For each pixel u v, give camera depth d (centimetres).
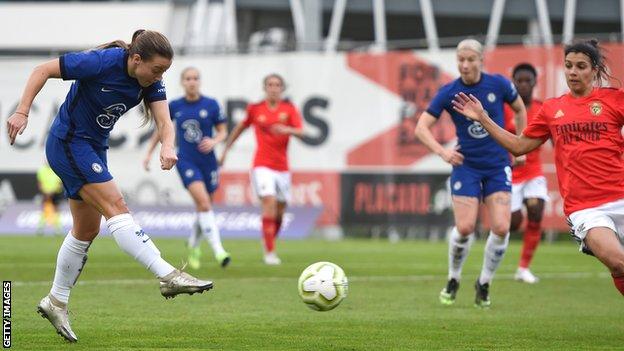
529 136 2823
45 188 8450
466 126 3591
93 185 2511
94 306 3478
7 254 6059
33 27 11712
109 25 11725
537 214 4841
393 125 8131
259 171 5753
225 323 3083
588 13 12900
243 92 8350
